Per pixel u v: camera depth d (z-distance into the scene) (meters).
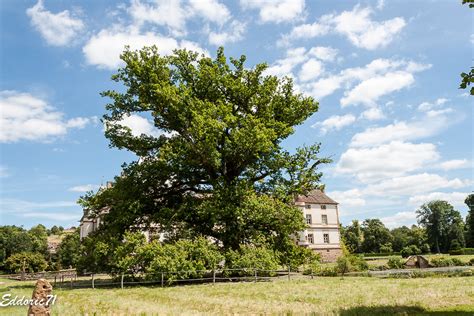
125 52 32.59
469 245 106.06
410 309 13.32
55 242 138.75
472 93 10.50
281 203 32.22
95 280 33.91
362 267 43.28
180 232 31.56
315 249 82.50
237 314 13.55
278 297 18.22
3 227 106.75
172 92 30.02
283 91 35.50
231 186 31.31
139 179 32.94
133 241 28.00
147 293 21.28
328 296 18.03
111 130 33.53
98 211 33.28
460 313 12.06
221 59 33.94
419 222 126.06
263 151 31.41
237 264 29.50
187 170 33.22
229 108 30.66
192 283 28.28
